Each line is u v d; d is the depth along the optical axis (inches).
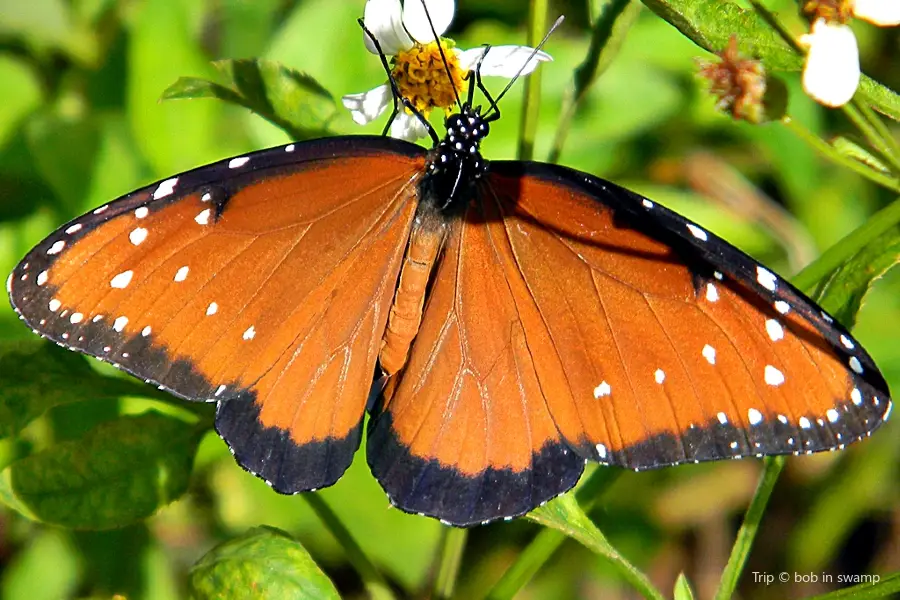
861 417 21.2
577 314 21.6
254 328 21.6
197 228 21.4
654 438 21.5
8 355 22.4
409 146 21.8
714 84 21.4
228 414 21.7
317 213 21.6
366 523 24.2
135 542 24.1
